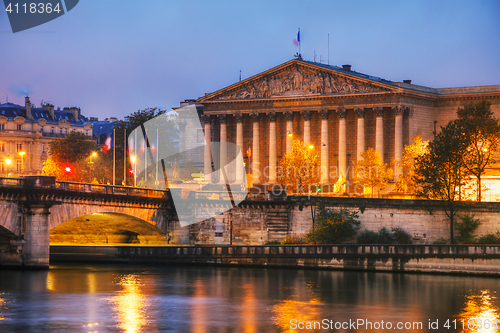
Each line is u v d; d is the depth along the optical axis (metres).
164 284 82.44
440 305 70.88
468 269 88.94
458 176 110.62
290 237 111.75
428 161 111.81
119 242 115.50
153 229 111.19
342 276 89.25
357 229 108.75
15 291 76.31
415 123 159.50
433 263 90.56
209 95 177.00
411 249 91.62
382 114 158.75
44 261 90.19
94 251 104.19
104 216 103.06
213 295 75.62
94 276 88.12
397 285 82.06
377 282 84.19
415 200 107.19
